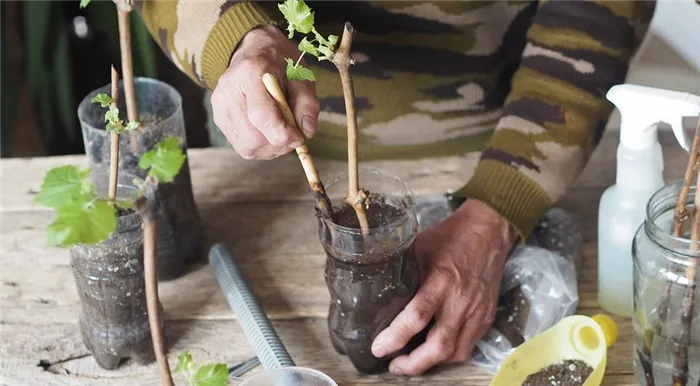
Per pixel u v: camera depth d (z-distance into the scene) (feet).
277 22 2.92
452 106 3.84
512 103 3.29
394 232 2.58
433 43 3.68
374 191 2.77
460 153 3.99
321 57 2.15
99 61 6.26
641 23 3.34
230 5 2.87
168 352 2.87
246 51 2.73
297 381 2.47
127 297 2.70
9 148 5.93
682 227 2.59
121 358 2.81
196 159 3.82
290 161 3.79
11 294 3.14
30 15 5.47
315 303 3.06
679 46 4.60
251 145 2.53
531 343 2.66
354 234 2.54
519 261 3.04
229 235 3.38
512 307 2.95
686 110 2.58
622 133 2.79
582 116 3.21
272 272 3.20
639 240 2.60
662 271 2.48
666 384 2.59
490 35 3.71
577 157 3.19
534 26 3.38
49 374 2.81
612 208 2.86
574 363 2.68
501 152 3.15
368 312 2.66
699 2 2.23
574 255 3.14
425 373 2.78
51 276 3.22
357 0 3.55
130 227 2.61
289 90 2.50
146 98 3.21
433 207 3.35
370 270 2.60
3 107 5.79
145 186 2.23
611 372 2.74
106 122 3.07
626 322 2.93
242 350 2.87
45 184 1.86
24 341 2.94
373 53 3.67
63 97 5.90
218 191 3.62
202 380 2.12
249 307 2.91
